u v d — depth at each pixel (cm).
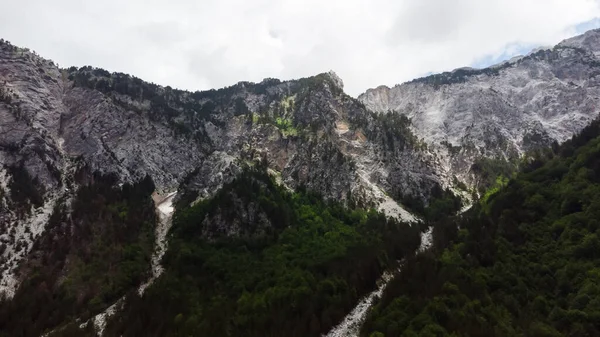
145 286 13400
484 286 10825
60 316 11788
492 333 9062
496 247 12512
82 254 14038
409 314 10406
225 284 13200
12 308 11619
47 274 13088
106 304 12562
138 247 14962
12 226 15088
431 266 12338
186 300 12094
